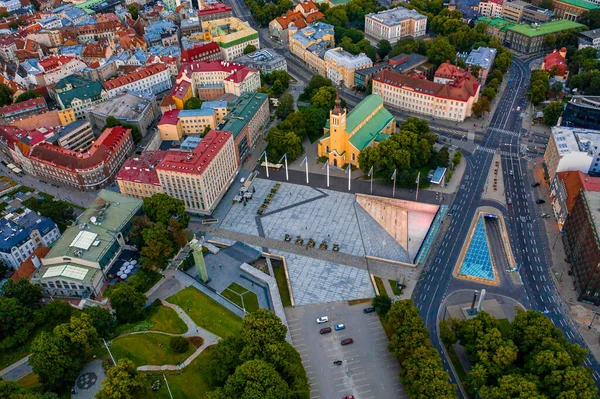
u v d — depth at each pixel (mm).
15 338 197250
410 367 179625
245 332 191125
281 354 183125
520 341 191500
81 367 188500
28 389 169625
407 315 197375
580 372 169500
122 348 197500
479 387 178250
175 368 190125
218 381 182625
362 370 196500
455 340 197875
